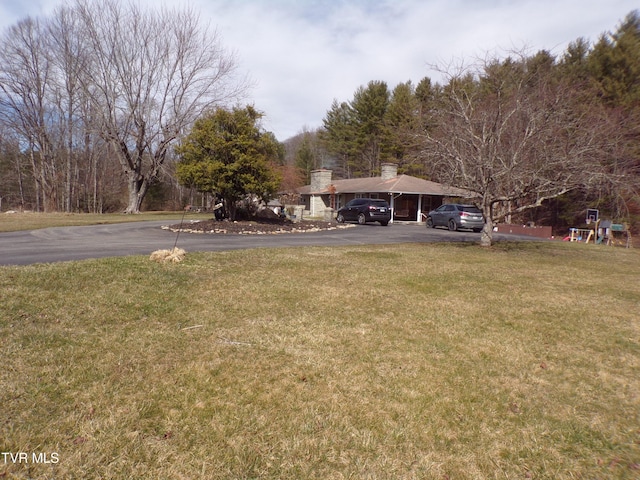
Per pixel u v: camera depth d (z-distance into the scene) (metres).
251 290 6.15
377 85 42.34
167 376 3.32
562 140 10.97
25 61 31.14
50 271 6.18
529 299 6.39
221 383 3.26
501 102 11.84
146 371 3.38
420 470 2.38
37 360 3.45
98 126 28.75
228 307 5.27
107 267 6.72
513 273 8.56
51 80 30.83
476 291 6.78
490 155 11.30
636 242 20.77
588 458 2.56
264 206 21.53
